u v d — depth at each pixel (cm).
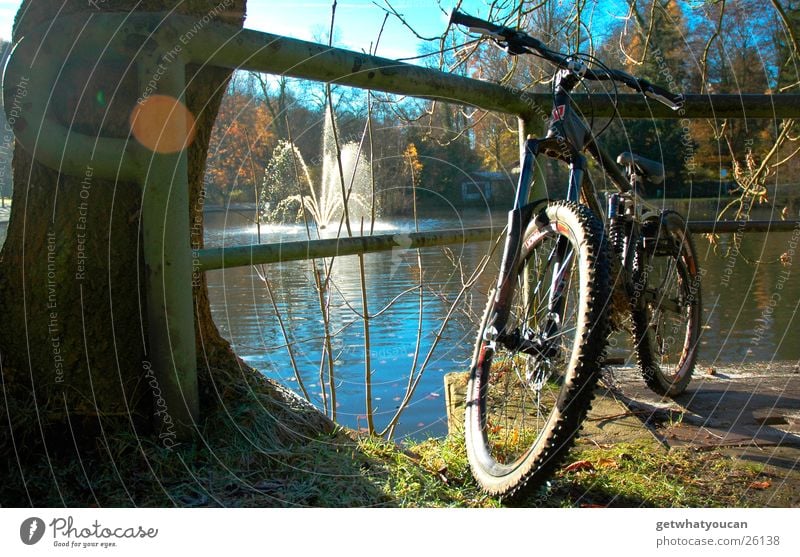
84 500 162
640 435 225
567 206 174
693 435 226
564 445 154
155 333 178
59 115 178
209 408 193
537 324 195
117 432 178
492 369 246
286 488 170
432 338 431
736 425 236
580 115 242
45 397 178
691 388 281
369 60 212
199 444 182
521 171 189
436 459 200
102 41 169
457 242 268
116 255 181
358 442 202
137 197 182
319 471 179
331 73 203
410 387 318
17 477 166
